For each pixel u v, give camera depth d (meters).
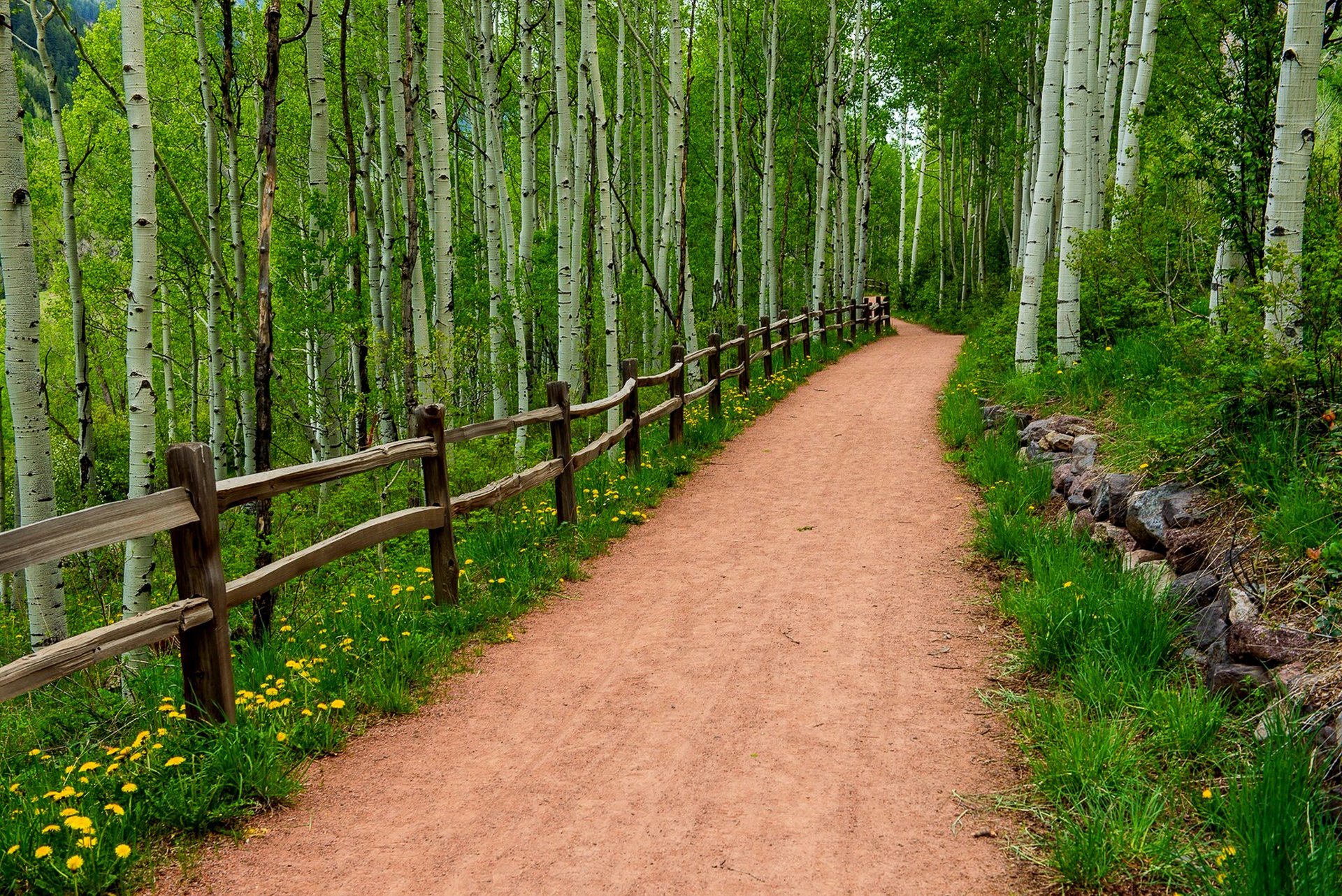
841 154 29.22
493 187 15.96
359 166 20.66
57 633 8.79
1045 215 10.89
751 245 34.78
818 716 4.05
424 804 3.46
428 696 4.48
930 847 3.03
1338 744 2.94
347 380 14.44
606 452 10.12
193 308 22.25
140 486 7.62
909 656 4.68
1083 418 7.86
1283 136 5.28
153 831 3.23
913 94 28.80
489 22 15.95
